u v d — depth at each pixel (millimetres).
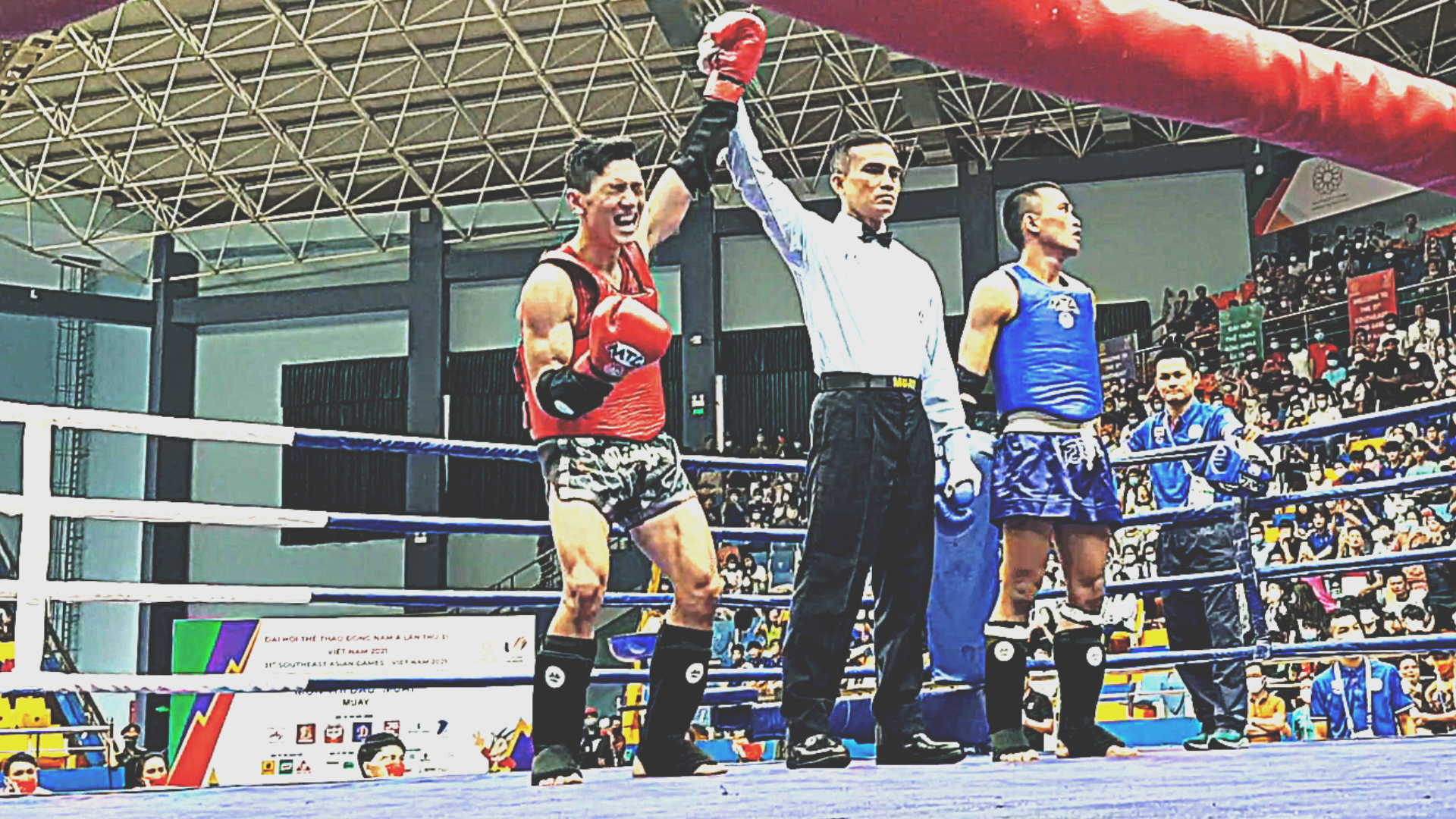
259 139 18438
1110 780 2627
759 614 15203
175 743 13734
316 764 13031
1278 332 16406
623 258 3525
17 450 19750
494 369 19750
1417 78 1951
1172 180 18031
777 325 18938
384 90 17531
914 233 18719
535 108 17984
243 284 20688
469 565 19656
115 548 19875
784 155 18406
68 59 16375
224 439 4234
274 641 13383
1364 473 13070
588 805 2395
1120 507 4066
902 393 3922
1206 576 4797
